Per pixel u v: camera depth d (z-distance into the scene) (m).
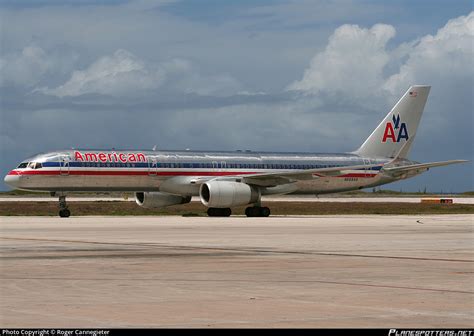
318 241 63.50
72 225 88.00
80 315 27.95
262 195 127.38
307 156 134.25
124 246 57.84
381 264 45.50
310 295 33.03
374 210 150.88
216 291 34.19
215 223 94.69
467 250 55.19
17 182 112.44
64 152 115.19
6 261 46.41
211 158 125.25
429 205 174.75
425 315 28.34
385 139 140.62
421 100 142.50
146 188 120.44
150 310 29.12
